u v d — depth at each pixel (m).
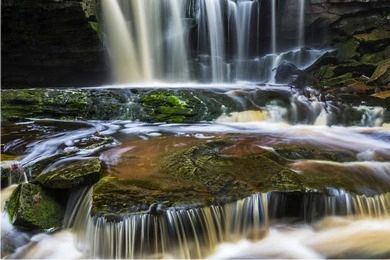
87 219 6.56
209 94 13.23
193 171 7.53
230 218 6.55
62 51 15.55
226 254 6.31
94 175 7.18
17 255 6.52
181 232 6.26
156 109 12.48
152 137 10.16
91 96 12.61
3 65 15.62
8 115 11.70
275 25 19.41
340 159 8.57
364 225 6.99
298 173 7.61
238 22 19.19
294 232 6.80
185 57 18.39
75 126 11.36
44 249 6.47
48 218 6.78
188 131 10.96
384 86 15.17
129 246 6.10
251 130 11.34
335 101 13.21
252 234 6.67
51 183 7.01
